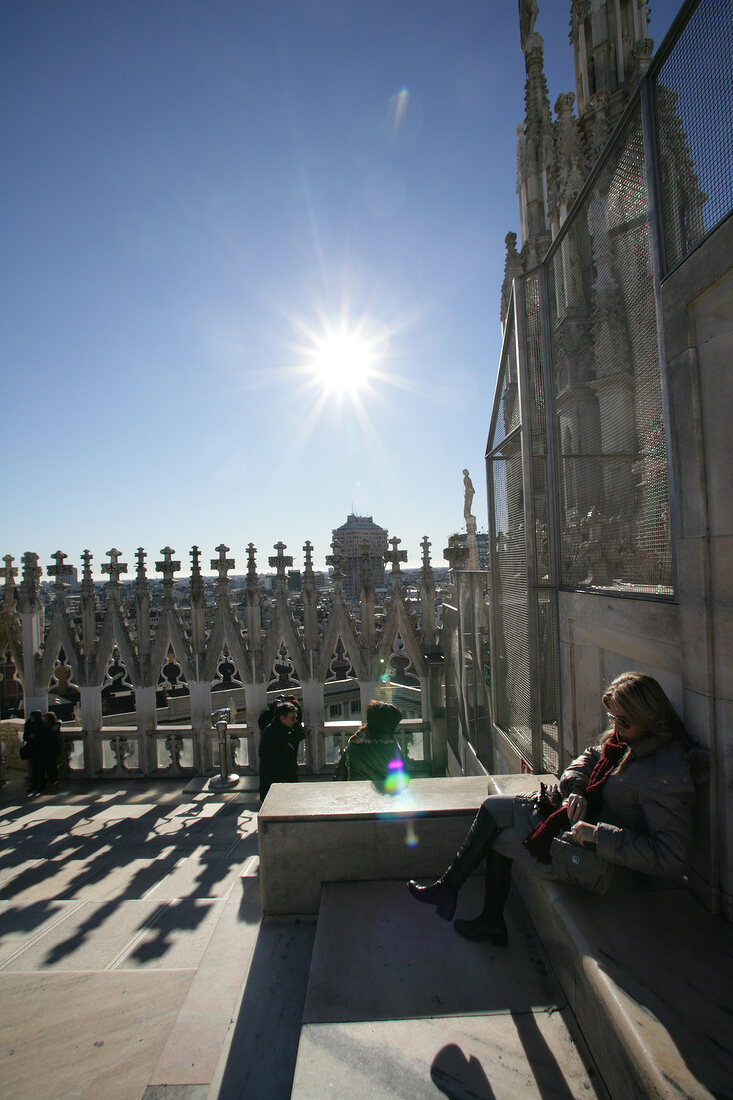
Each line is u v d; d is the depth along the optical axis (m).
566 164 9.74
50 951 4.06
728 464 2.25
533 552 4.63
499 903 2.94
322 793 3.94
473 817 3.58
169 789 9.09
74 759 11.04
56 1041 2.94
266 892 3.61
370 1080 2.10
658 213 2.68
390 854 3.58
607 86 11.46
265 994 2.92
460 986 2.61
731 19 2.03
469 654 8.08
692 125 2.36
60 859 6.29
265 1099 2.35
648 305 3.04
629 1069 1.81
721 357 2.27
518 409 4.91
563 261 4.09
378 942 2.96
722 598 2.31
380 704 4.66
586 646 3.88
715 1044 1.79
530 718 4.65
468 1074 2.12
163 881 5.61
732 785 2.32
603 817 2.55
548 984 2.61
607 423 3.60
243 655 9.71
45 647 10.24
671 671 2.78
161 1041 2.92
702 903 2.55
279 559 9.88
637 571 3.21
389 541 10.14
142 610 9.92
